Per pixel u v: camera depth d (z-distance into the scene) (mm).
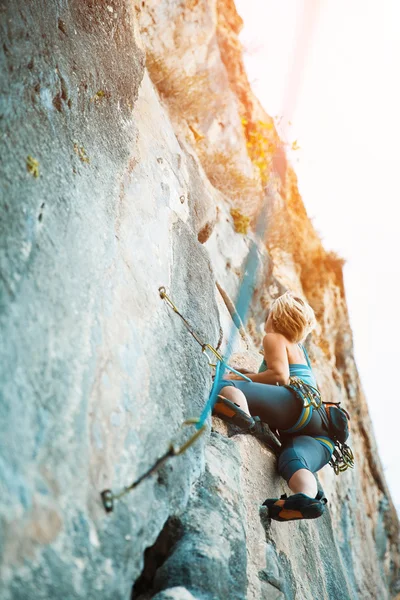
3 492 1602
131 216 2988
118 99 3385
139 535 2074
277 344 3576
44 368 1913
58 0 2889
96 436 2041
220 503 2662
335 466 3562
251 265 5641
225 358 3443
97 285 2391
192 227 3910
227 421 3330
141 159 3471
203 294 3422
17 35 2430
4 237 1944
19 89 2348
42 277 2055
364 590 5641
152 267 2984
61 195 2361
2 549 1554
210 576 2293
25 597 1573
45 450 1799
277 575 2768
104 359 2244
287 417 3438
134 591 2365
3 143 2117
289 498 3021
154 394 2482
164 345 2752
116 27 3463
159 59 5598
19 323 1867
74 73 2830
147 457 2266
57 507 1765
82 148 2717
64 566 1717
